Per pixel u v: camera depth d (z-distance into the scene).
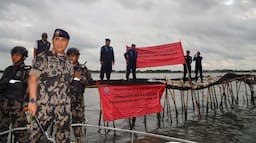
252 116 24.84
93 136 15.98
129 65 20.17
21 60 6.20
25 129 5.88
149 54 19.86
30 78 3.70
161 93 14.95
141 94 14.17
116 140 15.30
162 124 21.05
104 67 17.92
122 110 13.50
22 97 6.09
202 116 24.73
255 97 36.78
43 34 12.24
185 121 22.33
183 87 22.31
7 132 5.52
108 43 17.98
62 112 3.82
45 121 3.71
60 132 3.82
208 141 16.25
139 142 12.80
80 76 7.54
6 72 6.12
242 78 28.38
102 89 13.03
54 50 3.90
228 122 22.09
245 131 18.80
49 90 3.75
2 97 6.07
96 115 24.44
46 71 3.77
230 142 16.09
